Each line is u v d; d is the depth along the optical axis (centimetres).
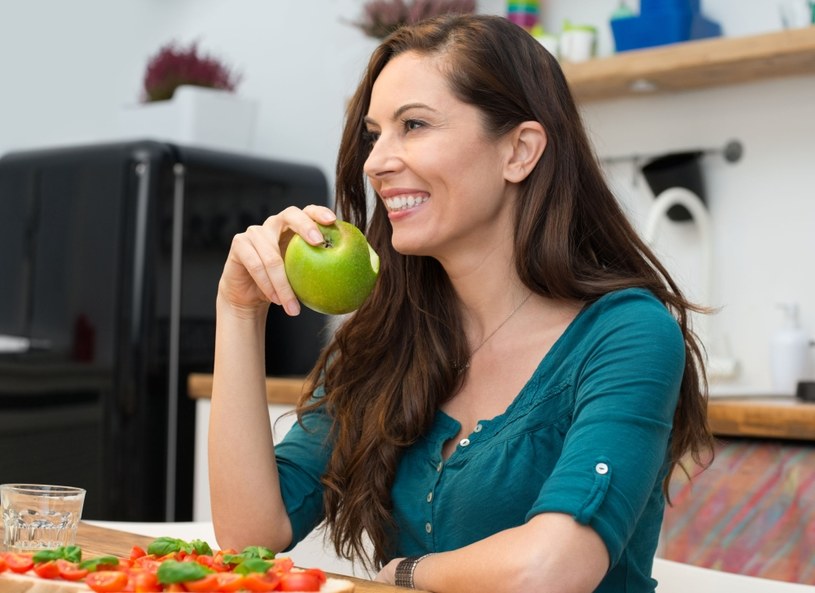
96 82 451
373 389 154
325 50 391
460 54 141
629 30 296
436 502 141
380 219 157
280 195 357
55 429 330
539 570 112
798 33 262
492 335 147
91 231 329
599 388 128
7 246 347
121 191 324
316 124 392
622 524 117
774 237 292
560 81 148
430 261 153
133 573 98
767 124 293
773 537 221
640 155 315
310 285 129
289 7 403
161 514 323
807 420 214
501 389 145
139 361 319
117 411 319
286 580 96
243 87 414
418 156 140
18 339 341
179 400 327
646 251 151
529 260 143
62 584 97
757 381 293
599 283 142
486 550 117
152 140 327
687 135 307
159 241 323
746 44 270
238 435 146
